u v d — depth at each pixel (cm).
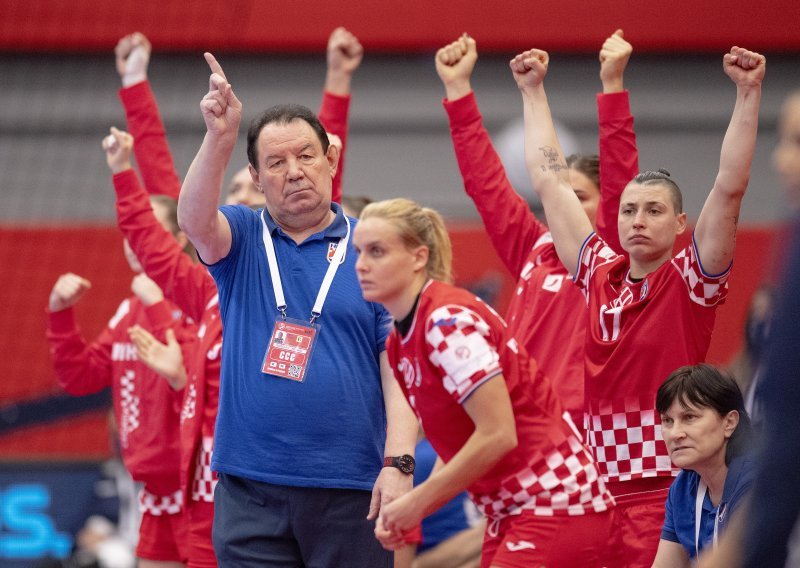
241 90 2964
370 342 1055
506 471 926
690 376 999
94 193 2909
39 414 2408
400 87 2981
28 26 2928
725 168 1041
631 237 1099
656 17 2964
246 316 1050
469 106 1310
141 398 1492
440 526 1306
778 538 502
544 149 1184
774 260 521
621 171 1237
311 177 1044
